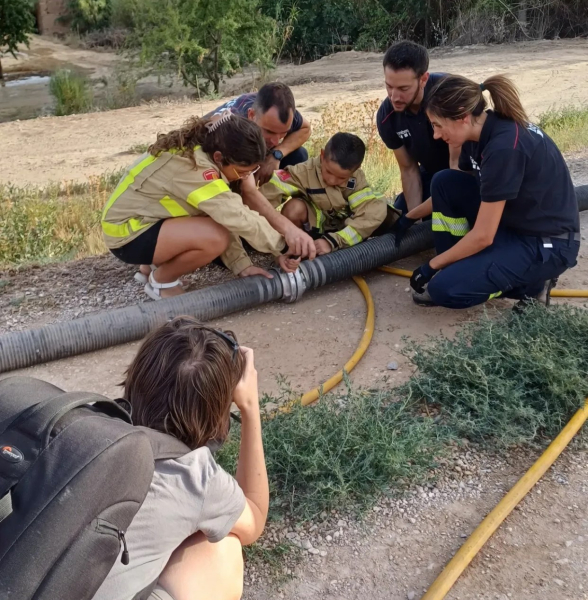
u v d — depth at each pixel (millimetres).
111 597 1676
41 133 12391
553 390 3240
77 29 29062
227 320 4383
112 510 1512
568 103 12078
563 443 3062
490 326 3619
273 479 2908
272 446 2965
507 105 3664
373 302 4473
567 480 2959
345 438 2918
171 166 4074
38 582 1427
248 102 4969
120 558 1695
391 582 2525
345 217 4918
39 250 5809
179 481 1831
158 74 17797
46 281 5082
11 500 1481
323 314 4410
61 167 10039
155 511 1764
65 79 17219
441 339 3961
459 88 3607
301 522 2764
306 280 4508
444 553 2633
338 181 4648
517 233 4000
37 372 3939
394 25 22922
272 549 2658
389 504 2865
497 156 3625
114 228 4281
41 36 29797
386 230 5070
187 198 4051
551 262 3971
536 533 2703
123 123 12969
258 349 4039
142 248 4277
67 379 3859
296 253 4379
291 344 4078
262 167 4734
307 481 2893
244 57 17203
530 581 2502
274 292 4469
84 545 1463
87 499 1478
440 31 21953
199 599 1955
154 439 1832
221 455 2893
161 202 4168
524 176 3734
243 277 4492
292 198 4883
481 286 3957
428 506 2855
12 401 1667
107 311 4172
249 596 2492
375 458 2936
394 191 6922
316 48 23578
